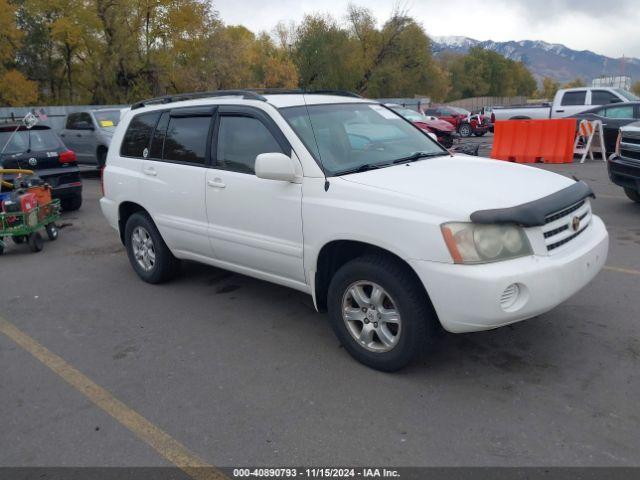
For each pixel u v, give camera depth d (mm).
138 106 5898
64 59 38656
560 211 3551
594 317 4551
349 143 4434
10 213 7168
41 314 5242
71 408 3621
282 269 4387
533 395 3496
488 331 4379
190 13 36062
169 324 4867
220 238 4805
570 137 13461
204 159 4906
